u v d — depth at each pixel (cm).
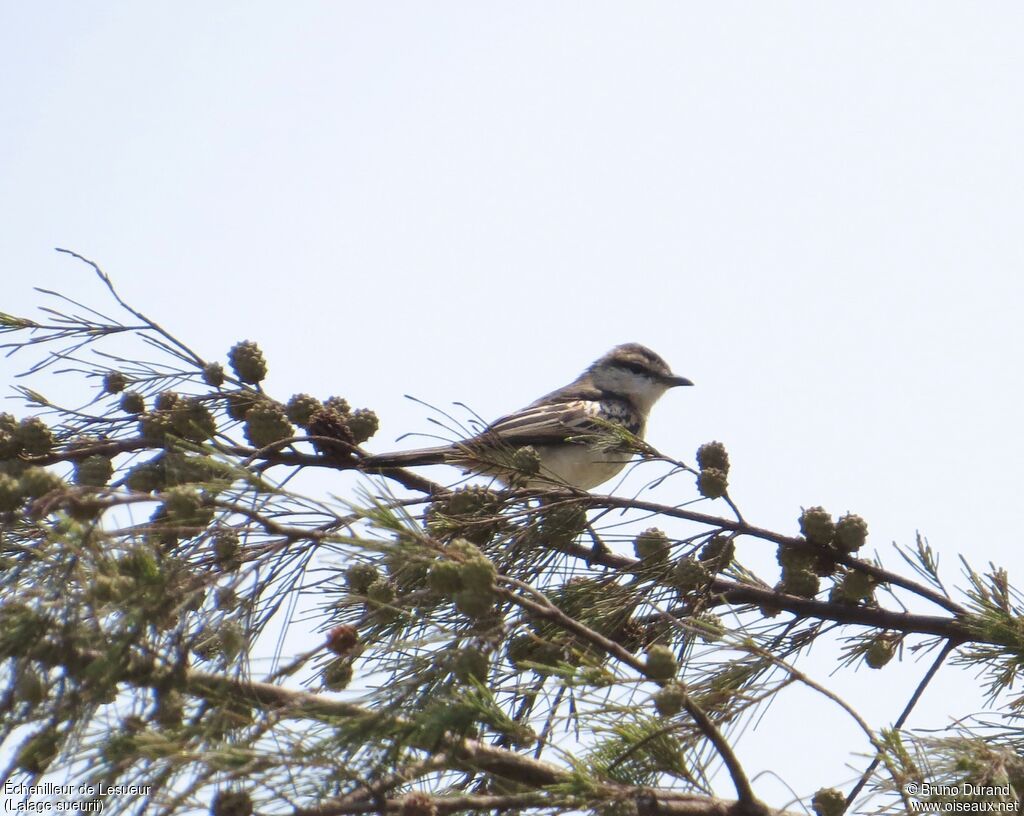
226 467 713
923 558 981
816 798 690
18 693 614
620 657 671
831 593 1013
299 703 632
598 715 669
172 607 654
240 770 582
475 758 691
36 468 689
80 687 618
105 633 634
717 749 677
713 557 968
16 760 600
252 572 685
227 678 650
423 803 611
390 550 660
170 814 574
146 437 943
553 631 793
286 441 973
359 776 607
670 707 652
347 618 784
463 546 671
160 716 634
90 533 657
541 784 702
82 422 952
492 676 704
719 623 919
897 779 652
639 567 942
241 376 1016
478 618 702
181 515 685
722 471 976
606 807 643
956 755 669
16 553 756
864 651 984
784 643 987
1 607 648
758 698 747
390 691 643
